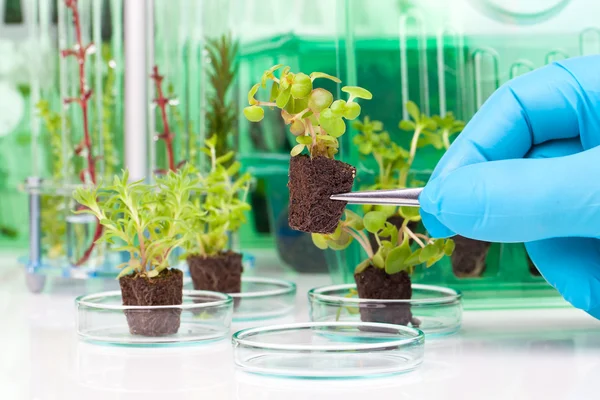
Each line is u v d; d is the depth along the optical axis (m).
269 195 0.81
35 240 0.71
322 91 0.52
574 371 0.50
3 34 0.96
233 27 0.75
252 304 0.62
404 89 0.65
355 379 0.49
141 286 0.56
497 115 0.56
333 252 0.67
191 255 0.64
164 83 0.72
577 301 0.56
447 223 0.53
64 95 0.75
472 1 0.65
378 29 0.65
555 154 0.57
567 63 0.58
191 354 0.54
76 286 0.75
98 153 0.73
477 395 0.47
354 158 0.65
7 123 0.96
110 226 0.56
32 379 0.50
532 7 0.65
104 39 0.73
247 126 0.82
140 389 0.48
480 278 0.64
